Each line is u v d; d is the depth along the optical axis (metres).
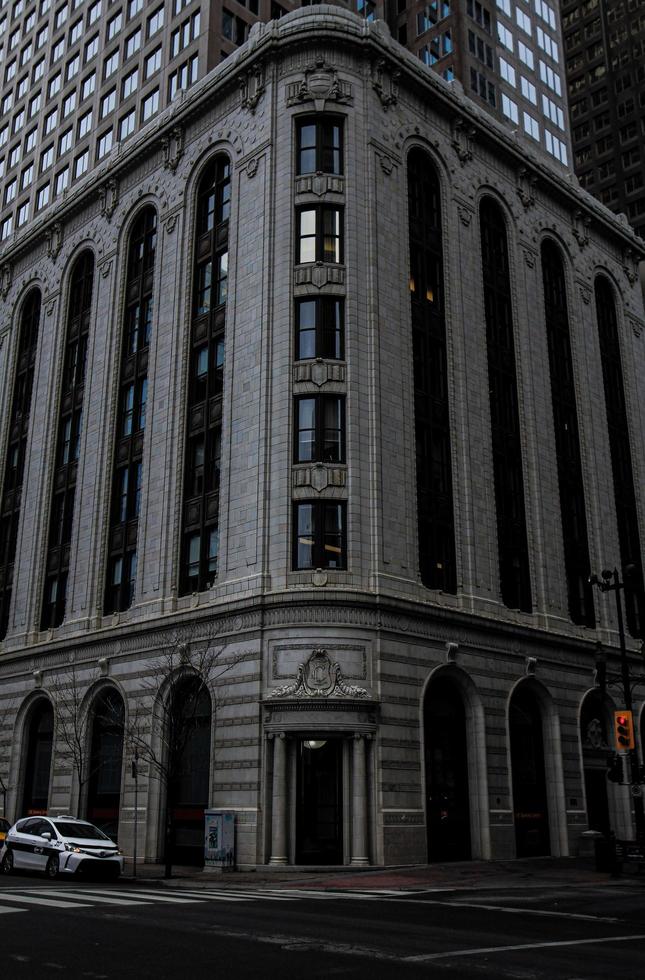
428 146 43.56
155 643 38.09
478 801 36.12
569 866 32.72
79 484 46.31
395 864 31.20
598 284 55.47
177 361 41.88
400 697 33.28
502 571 41.25
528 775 39.72
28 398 53.22
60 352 50.81
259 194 39.44
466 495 39.75
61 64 68.75
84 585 43.88
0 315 57.69
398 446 36.81
